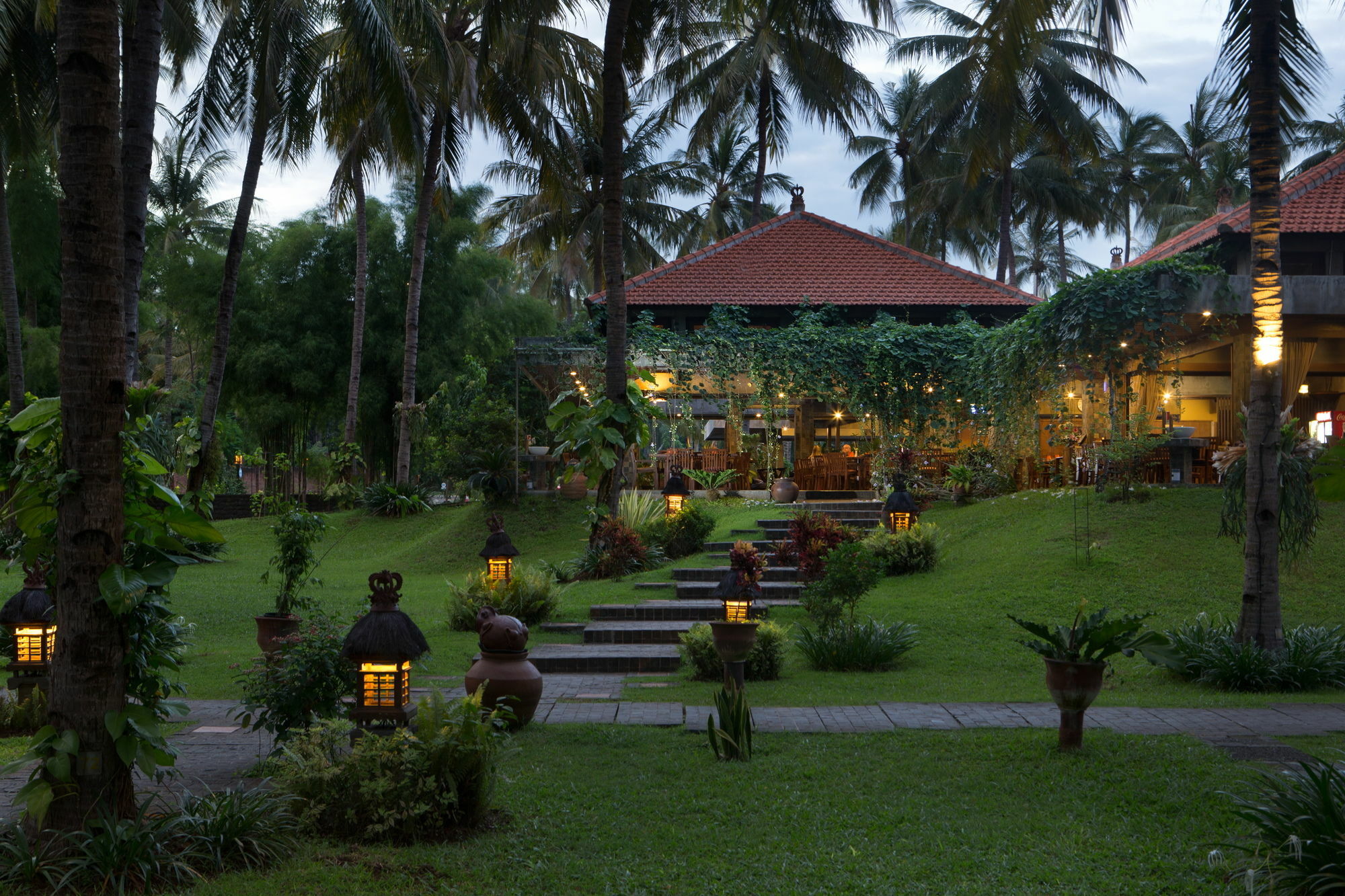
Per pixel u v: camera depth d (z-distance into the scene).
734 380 24.83
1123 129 49.28
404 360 31.41
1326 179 21.08
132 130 12.85
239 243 20.14
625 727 8.82
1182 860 5.46
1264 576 11.03
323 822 5.84
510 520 23.12
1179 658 10.91
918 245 49.59
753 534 18.75
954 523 19.00
